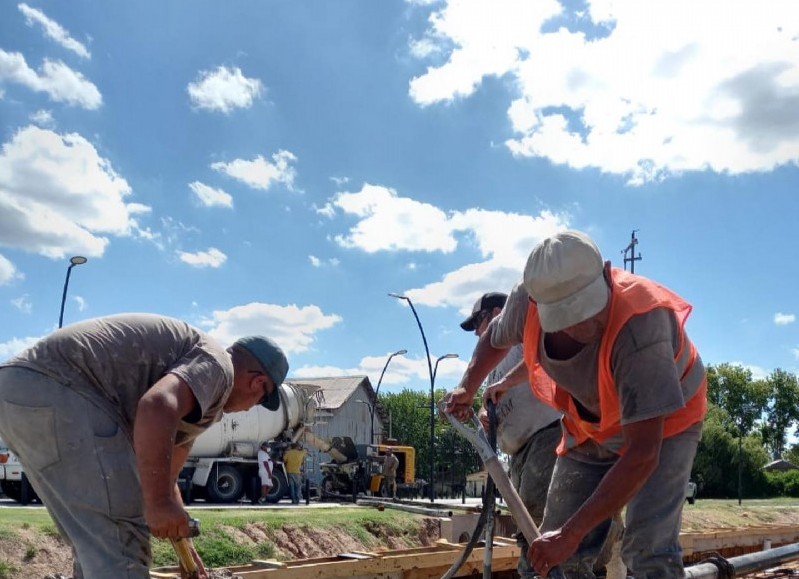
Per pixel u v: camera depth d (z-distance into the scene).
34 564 7.28
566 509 3.60
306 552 9.74
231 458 18.98
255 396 3.16
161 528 2.56
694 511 15.47
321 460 29.36
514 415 4.50
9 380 2.75
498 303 4.66
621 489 2.74
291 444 20.47
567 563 3.56
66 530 2.77
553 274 2.78
